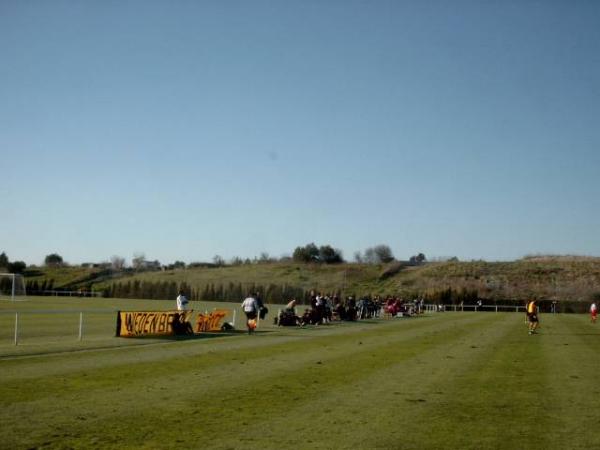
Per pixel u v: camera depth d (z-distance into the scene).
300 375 15.97
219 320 33.25
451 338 30.09
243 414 11.07
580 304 84.69
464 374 16.88
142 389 13.33
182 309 34.94
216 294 98.31
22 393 12.56
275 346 24.14
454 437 9.80
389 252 162.38
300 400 12.52
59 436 9.28
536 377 16.50
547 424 10.82
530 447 9.28
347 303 53.22
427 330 36.53
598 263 119.31
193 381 14.59
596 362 20.19
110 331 30.62
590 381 15.87
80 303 68.00
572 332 36.06
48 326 33.56
